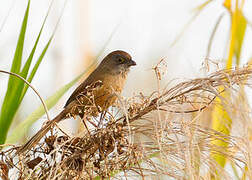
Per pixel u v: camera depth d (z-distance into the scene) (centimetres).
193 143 651
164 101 704
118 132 716
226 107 610
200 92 715
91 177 716
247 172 634
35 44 891
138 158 685
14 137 870
